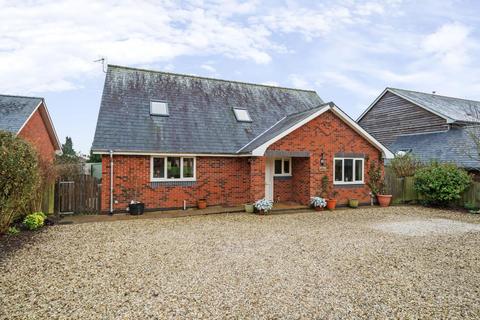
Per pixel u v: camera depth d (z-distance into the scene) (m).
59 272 5.57
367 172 15.09
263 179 13.11
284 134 12.70
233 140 14.10
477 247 7.62
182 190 12.85
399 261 6.42
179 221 10.66
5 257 6.40
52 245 7.39
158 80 15.59
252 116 15.96
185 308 4.21
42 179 10.33
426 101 23.91
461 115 22.22
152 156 12.32
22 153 8.24
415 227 10.05
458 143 18.48
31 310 4.12
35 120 17.97
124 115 12.95
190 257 6.51
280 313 4.11
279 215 12.08
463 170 15.20
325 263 6.19
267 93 18.27
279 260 6.35
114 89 13.95
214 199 13.47
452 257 6.78
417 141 21.56
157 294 4.64
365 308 4.29
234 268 5.83
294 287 4.96
